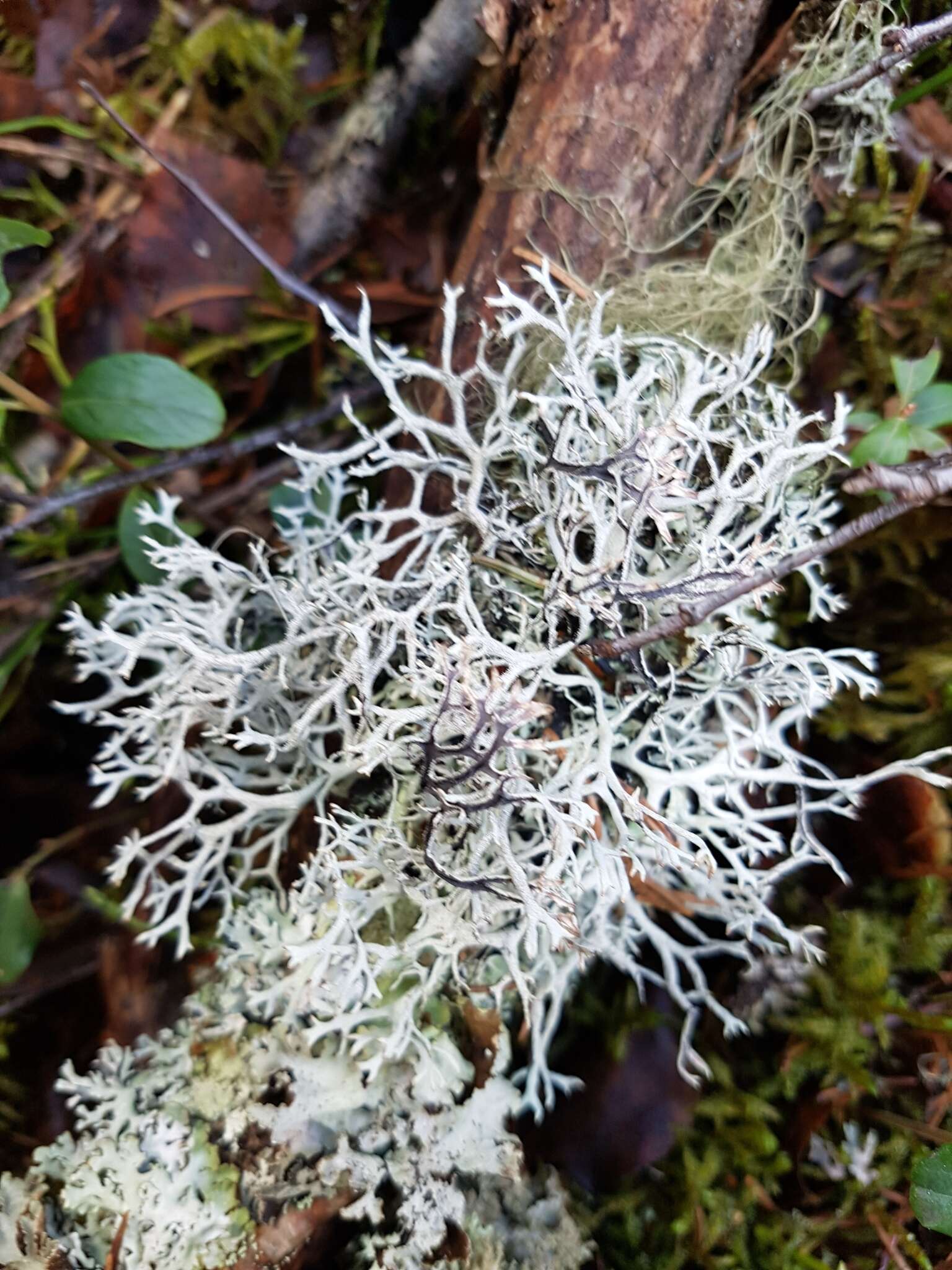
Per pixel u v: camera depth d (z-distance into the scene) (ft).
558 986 0.34
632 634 0.31
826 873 0.38
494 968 0.35
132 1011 0.38
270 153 0.44
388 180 0.42
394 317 0.43
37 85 0.42
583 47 0.35
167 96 0.43
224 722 0.34
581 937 0.34
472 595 0.34
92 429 0.36
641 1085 0.36
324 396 0.44
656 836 0.31
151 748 0.36
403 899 0.35
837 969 0.36
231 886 0.36
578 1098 0.36
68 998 0.39
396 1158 0.32
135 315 0.42
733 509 0.31
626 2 0.34
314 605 0.33
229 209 0.43
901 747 0.38
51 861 0.41
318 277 0.43
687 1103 0.36
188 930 0.35
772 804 0.39
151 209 0.42
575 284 0.35
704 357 0.36
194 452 0.41
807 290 0.40
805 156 0.39
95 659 0.36
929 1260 0.33
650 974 0.35
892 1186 0.34
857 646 0.41
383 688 0.36
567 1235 0.33
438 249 0.43
